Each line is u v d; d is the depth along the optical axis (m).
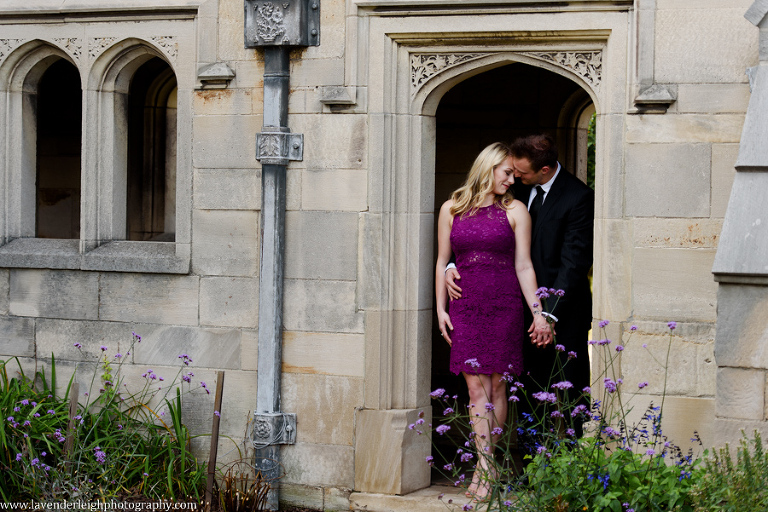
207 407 5.73
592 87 5.08
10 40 6.06
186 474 5.52
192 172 5.72
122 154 6.13
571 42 5.08
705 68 4.80
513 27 5.09
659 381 4.92
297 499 5.55
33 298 6.06
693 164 4.84
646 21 4.84
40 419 5.59
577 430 5.70
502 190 5.11
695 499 3.94
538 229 5.29
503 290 5.05
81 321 5.97
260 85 5.56
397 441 5.38
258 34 5.45
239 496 5.27
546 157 5.14
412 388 5.46
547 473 4.31
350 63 5.34
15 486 5.34
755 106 4.34
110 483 5.30
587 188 5.35
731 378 4.08
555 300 5.13
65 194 8.05
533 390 5.76
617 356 4.97
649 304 4.93
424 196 5.46
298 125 5.49
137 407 5.76
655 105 4.88
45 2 5.92
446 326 5.27
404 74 5.36
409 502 5.32
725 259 4.08
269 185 5.46
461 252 5.13
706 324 4.85
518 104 7.41
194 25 5.70
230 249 5.66
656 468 4.23
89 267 5.90
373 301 5.38
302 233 5.51
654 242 4.91
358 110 5.37
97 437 5.50
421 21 5.24
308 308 5.52
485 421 5.07
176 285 5.78
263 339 5.52
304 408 5.54
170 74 7.95
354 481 5.47
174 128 8.15
